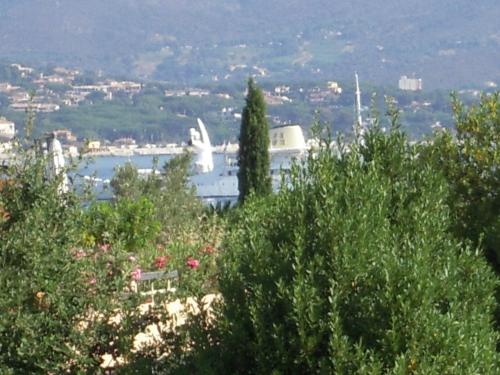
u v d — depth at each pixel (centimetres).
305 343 1393
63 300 1791
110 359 1977
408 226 1528
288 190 1580
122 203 3631
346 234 1432
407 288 1373
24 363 1747
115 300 1878
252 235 1549
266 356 1434
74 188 1888
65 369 1795
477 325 1432
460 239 2017
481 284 1512
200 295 1855
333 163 1596
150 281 2562
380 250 1428
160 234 3856
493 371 1401
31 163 1861
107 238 2266
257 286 1463
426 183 1611
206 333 1579
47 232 1797
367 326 1381
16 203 1825
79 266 1844
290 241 1506
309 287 1413
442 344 1349
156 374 1803
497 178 2155
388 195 1544
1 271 1728
